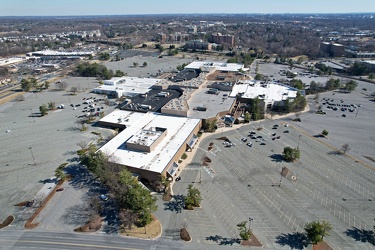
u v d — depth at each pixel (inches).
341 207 4133.9
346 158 5442.9
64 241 3489.2
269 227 3757.4
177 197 4330.7
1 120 7288.4
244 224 3489.2
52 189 4468.5
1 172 4950.8
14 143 6028.5
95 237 3550.7
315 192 4463.6
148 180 4702.3
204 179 4790.8
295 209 4092.0
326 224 3432.6
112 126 6796.3
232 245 3467.0
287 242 3516.2
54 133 6505.9
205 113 7091.5
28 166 5137.8
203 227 3747.5
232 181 4744.1
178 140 5644.7
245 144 6033.5
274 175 4913.9
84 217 3887.8
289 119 7372.1
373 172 4990.2
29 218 3858.3
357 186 4613.7
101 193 4362.7
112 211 3986.2
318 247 3437.5
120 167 4692.4
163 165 4751.5
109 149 5290.4
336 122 7165.4
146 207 3740.2
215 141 6161.4
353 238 3577.8
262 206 4151.1
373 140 6181.1
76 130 6668.3
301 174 4933.6
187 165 5206.7
